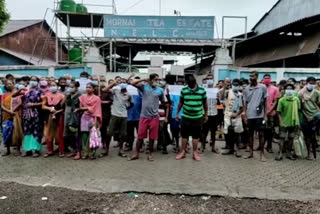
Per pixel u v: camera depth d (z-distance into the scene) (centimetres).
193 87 766
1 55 2298
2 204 496
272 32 1823
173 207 493
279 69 1509
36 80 808
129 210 483
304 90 802
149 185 578
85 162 745
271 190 564
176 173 661
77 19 2305
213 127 866
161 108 832
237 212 477
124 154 813
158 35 2020
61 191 550
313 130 797
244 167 716
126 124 809
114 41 2073
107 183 589
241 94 814
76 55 2202
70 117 766
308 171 690
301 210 485
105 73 1831
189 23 2012
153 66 2017
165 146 845
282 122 788
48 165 715
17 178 618
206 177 635
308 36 1686
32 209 480
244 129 867
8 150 815
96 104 765
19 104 795
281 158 791
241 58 2347
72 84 774
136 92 867
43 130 826
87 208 486
